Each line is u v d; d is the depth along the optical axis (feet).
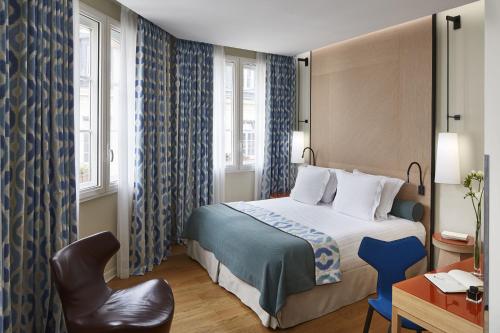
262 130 16.74
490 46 2.61
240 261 9.30
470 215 10.39
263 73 16.56
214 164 15.64
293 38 13.66
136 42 11.60
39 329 7.39
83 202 9.95
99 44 10.52
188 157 14.70
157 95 12.66
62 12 7.88
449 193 10.91
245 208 12.66
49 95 7.52
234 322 8.69
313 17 11.15
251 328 8.42
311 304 8.74
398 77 12.23
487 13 2.62
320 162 15.84
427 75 11.28
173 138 14.32
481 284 5.46
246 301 9.35
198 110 14.79
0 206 5.89
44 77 7.24
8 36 6.38
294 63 17.34
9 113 6.28
